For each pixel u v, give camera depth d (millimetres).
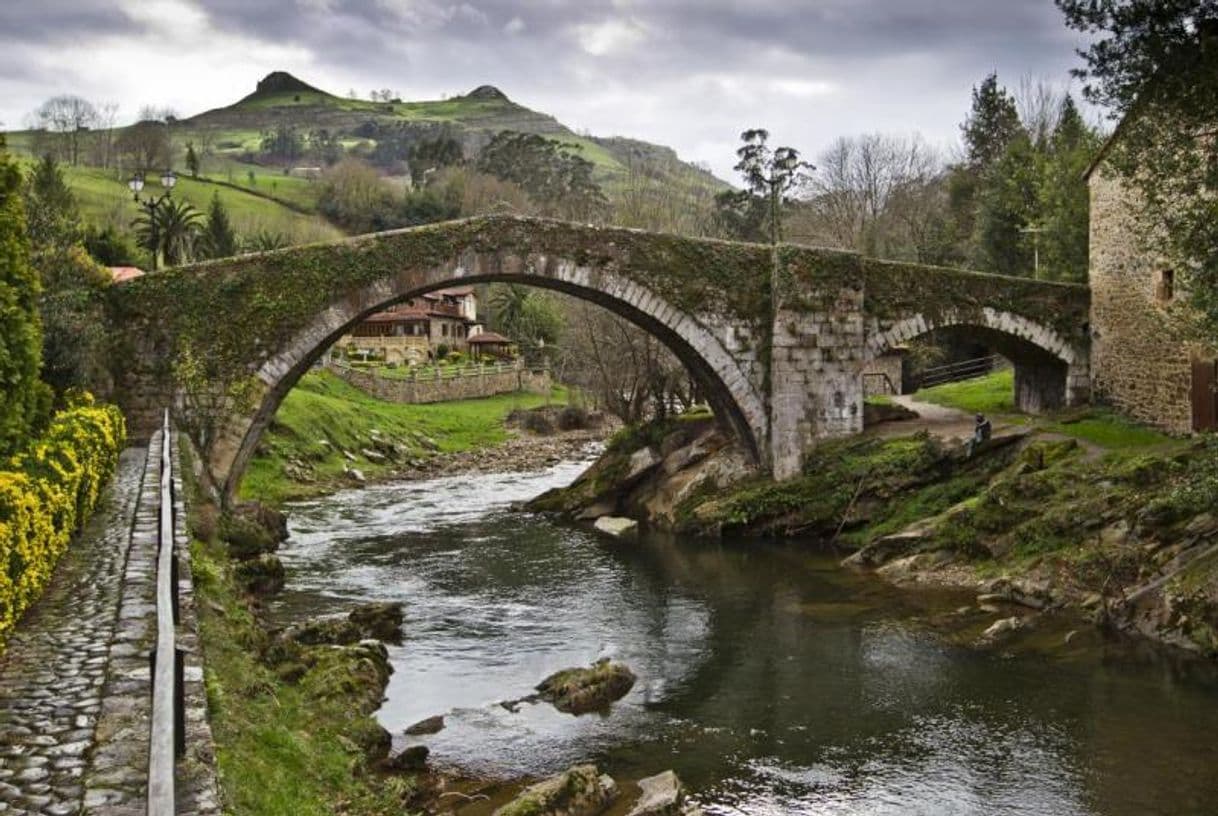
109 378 27375
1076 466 26625
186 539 13781
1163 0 19500
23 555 10398
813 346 33094
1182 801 13031
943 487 30297
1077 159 45344
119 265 62219
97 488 18156
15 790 6887
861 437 33250
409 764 14117
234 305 28234
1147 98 20625
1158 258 30812
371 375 69375
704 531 32594
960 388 46312
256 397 28172
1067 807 12961
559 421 72562
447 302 96688
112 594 12055
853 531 30969
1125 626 20188
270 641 16281
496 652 20031
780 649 20125
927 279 34375
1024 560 24000
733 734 15672
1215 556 19719
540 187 126125
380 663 18391
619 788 13484
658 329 33281
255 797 8547
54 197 64375
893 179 83312
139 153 125125
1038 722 15859
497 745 15188
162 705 4879
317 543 31875
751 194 90188
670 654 19891
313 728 12867
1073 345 35500
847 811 12969
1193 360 29562
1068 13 20594
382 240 29391
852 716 16359
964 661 18984
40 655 9781
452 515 37938
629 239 31844
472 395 78000
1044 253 48312
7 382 17359
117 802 6699
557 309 90500
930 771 14180
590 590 25453
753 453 33875
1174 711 16094
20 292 18797
